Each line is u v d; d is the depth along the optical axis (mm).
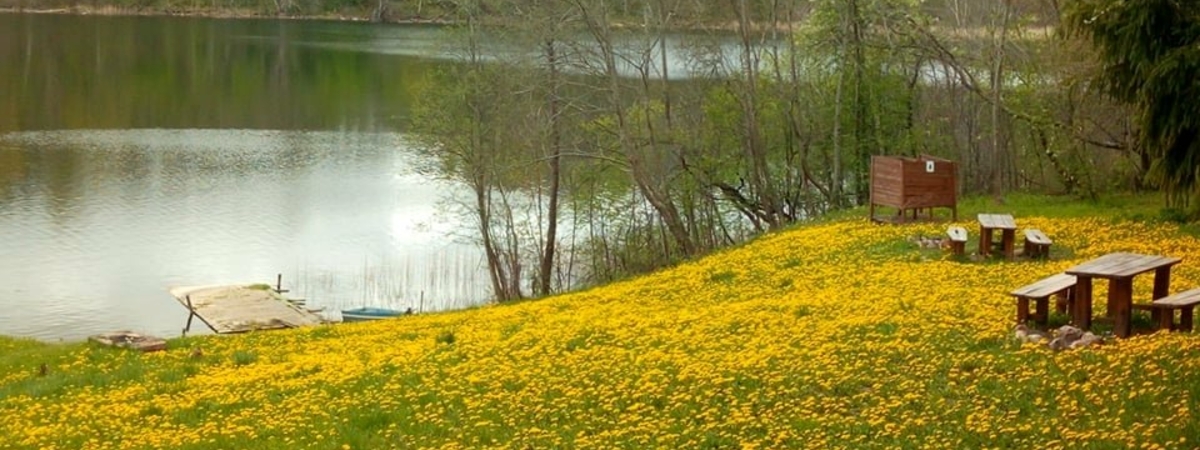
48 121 90062
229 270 52094
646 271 50625
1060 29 34625
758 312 24266
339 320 43188
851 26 50594
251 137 86562
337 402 19781
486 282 53094
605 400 18250
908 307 22781
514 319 27984
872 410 16328
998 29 50281
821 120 52656
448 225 62500
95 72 114062
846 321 21797
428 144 61531
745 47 51438
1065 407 15461
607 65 49688
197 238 57469
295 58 123625
